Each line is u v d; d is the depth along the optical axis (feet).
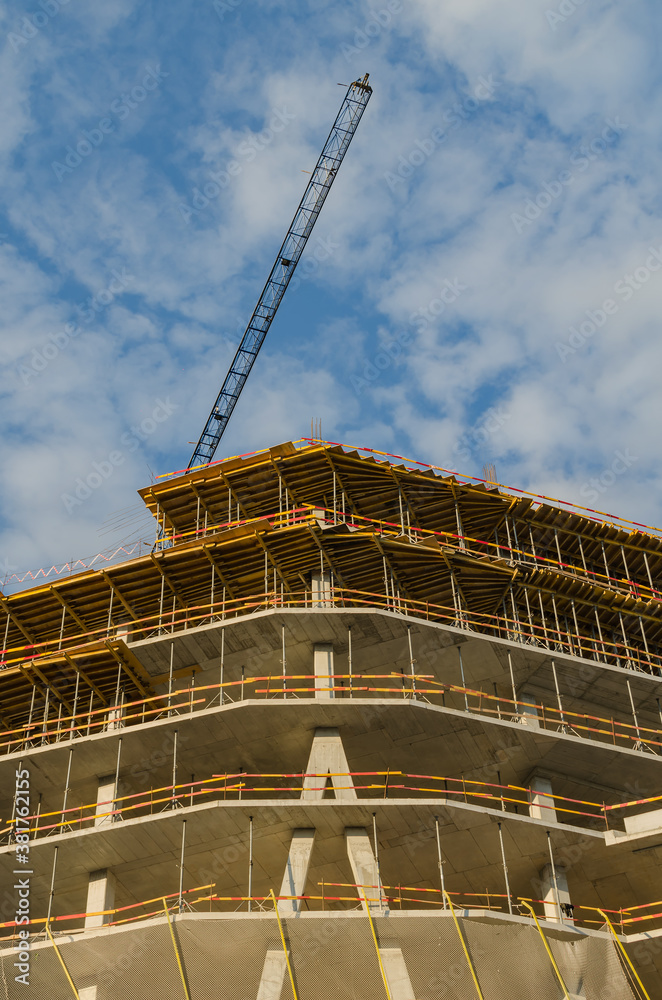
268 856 132.16
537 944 120.98
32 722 156.15
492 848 132.16
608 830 133.08
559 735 138.00
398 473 165.17
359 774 131.34
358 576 155.74
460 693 148.25
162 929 118.62
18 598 158.30
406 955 118.83
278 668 148.25
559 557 164.96
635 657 164.96
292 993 119.03
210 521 171.63
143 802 145.79
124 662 147.43
